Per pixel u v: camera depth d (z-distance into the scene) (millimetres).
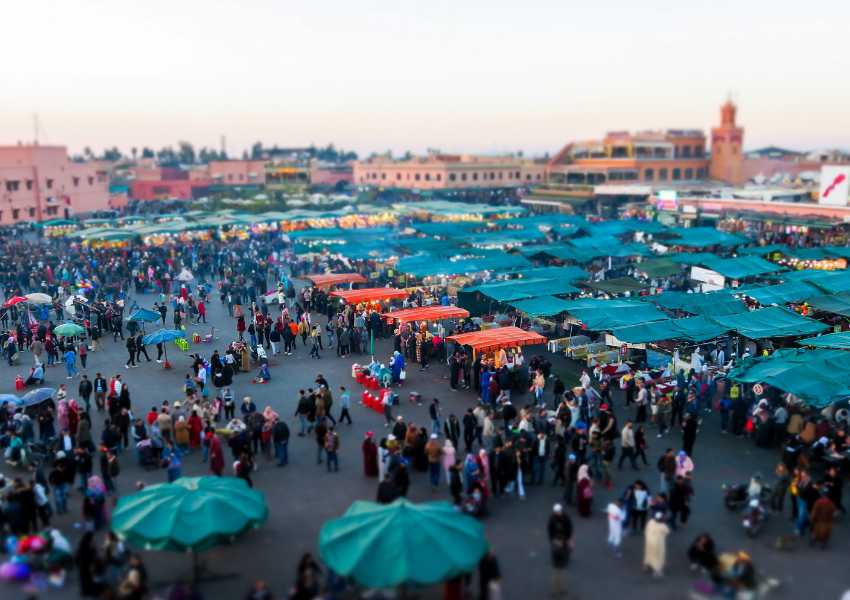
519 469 18281
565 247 48688
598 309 30141
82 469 18516
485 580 13234
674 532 16531
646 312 29812
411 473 19875
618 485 18922
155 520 13648
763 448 21125
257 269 49531
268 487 18906
